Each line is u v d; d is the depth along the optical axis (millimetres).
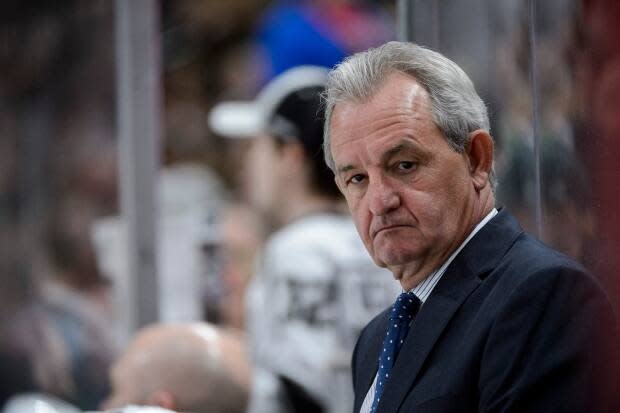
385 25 13344
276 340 9641
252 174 11922
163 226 11680
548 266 5371
